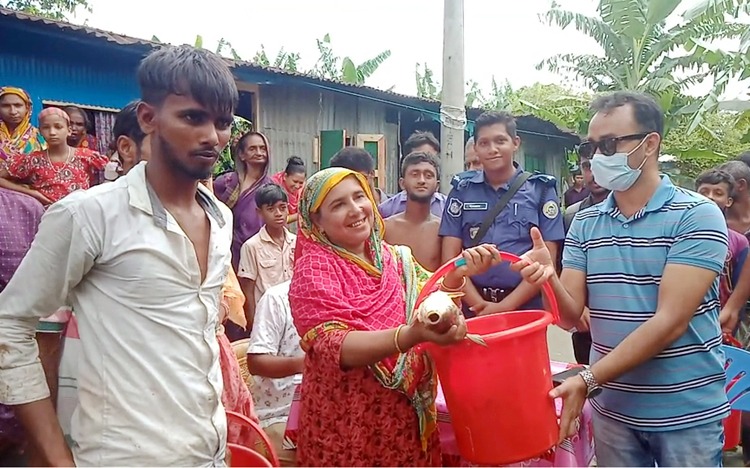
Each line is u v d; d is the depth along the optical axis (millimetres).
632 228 2133
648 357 1981
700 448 2074
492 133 3424
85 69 6055
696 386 2074
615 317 2162
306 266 1946
